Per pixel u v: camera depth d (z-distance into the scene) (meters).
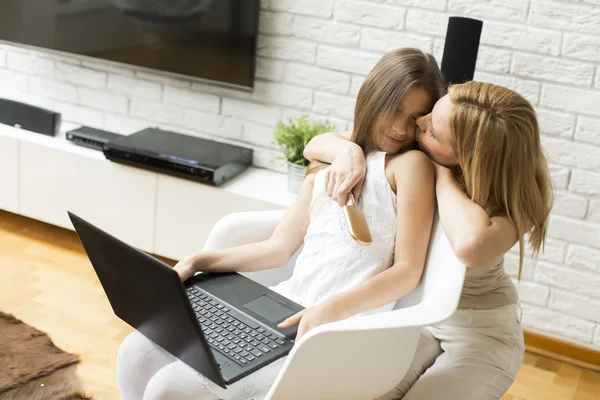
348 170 1.53
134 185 2.87
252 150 2.96
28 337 2.37
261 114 2.93
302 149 2.70
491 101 1.42
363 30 2.68
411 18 2.60
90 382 2.19
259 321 1.47
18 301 2.59
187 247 2.84
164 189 2.82
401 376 1.47
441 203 1.46
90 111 3.25
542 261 2.60
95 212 2.98
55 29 3.13
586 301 2.57
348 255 1.54
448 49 2.32
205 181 2.71
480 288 1.60
